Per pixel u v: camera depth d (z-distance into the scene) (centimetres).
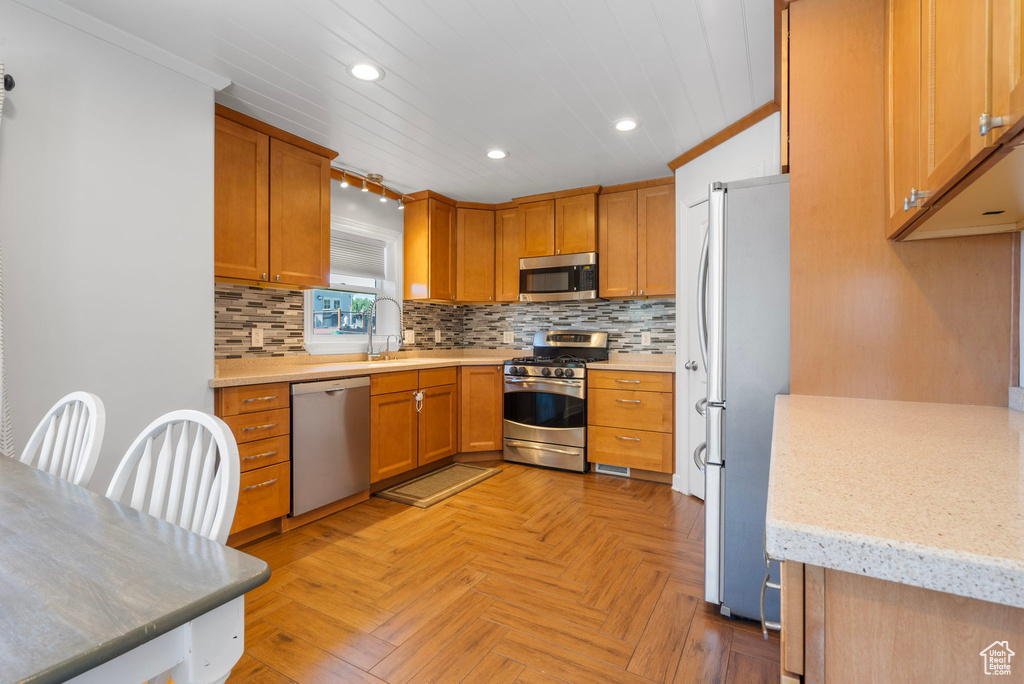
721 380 178
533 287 411
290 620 177
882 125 157
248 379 235
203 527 90
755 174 262
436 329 451
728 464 178
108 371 195
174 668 61
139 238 204
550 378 380
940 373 151
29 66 173
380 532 258
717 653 159
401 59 212
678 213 332
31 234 175
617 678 148
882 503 59
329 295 360
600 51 206
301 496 261
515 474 367
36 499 89
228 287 284
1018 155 79
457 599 192
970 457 81
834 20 162
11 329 171
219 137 247
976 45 81
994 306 147
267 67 218
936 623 54
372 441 310
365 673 149
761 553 174
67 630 52
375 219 390
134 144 202
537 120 271
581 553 233
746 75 225
